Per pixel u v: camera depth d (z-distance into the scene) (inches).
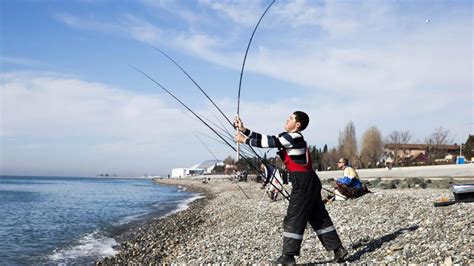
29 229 752.3
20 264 465.1
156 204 1402.6
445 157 3024.1
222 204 989.8
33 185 3932.1
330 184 1337.4
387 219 375.2
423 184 888.3
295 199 234.1
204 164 6604.3
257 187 1567.4
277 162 277.0
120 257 478.0
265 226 457.1
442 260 222.4
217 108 247.6
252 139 235.5
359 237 318.7
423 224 318.0
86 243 599.8
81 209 1189.1
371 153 3134.8
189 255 378.6
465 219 303.7
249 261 306.8
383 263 237.9
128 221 875.4
